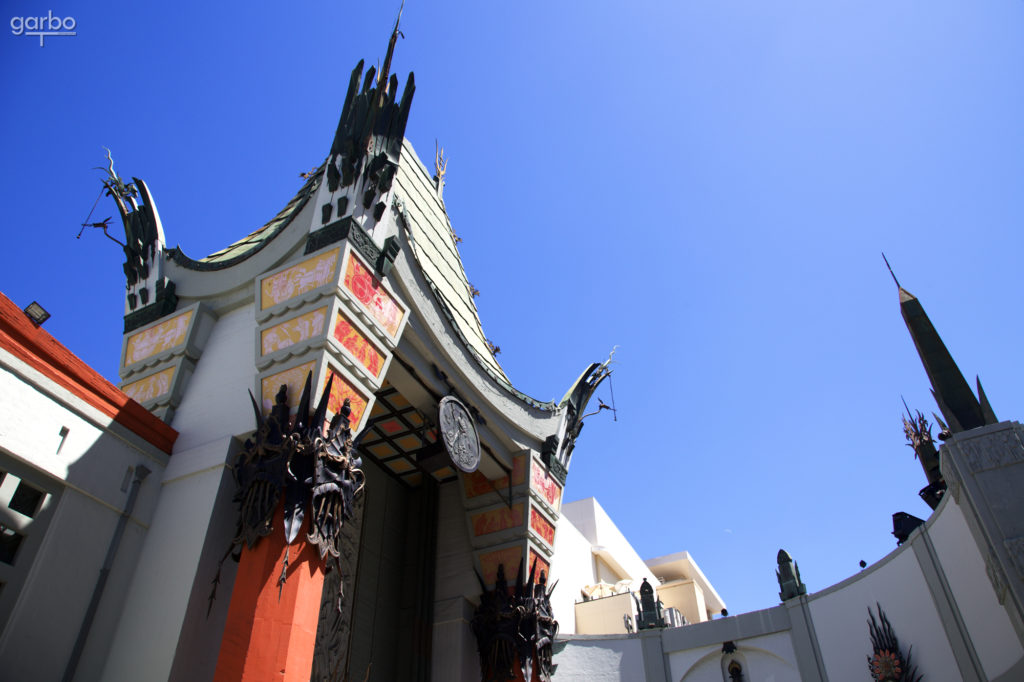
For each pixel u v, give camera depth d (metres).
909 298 18.92
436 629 23.25
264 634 13.68
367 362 17.72
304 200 20.72
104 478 16.25
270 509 14.84
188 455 17.47
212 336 19.92
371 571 23.58
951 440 16.95
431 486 26.20
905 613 20.88
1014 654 17.08
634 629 31.84
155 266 21.78
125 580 15.85
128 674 14.38
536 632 22.44
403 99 20.20
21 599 14.12
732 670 24.53
